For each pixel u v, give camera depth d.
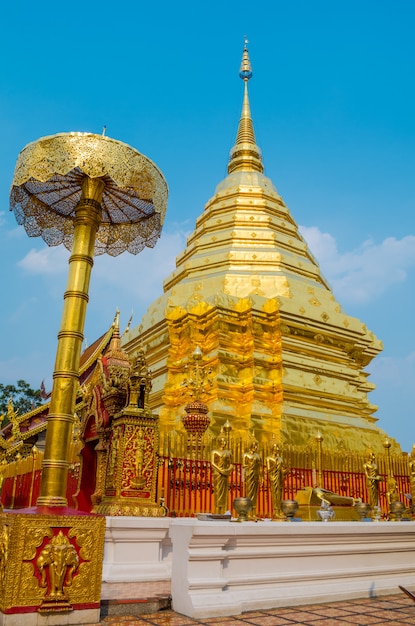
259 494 13.74
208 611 6.72
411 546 9.41
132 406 10.58
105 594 7.39
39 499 6.80
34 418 30.02
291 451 14.87
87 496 12.51
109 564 8.62
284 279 22.16
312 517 11.35
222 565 7.24
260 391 19.20
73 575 6.21
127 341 24.61
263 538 7.61
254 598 7.25
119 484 9.99
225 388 19.03
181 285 22.84
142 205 9.52
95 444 12.67
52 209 9.62
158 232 9.82
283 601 7.44
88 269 7.75
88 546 6.38
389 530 8.97
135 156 7.97
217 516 8.22
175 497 11.26
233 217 25.56
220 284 21.89
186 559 7.00
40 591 5.96
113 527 8.72
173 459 11.46
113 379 11.25
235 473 13.23
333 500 11.59
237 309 20.59
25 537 5.99
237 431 17.98
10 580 5.81
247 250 23.78
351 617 6.80
